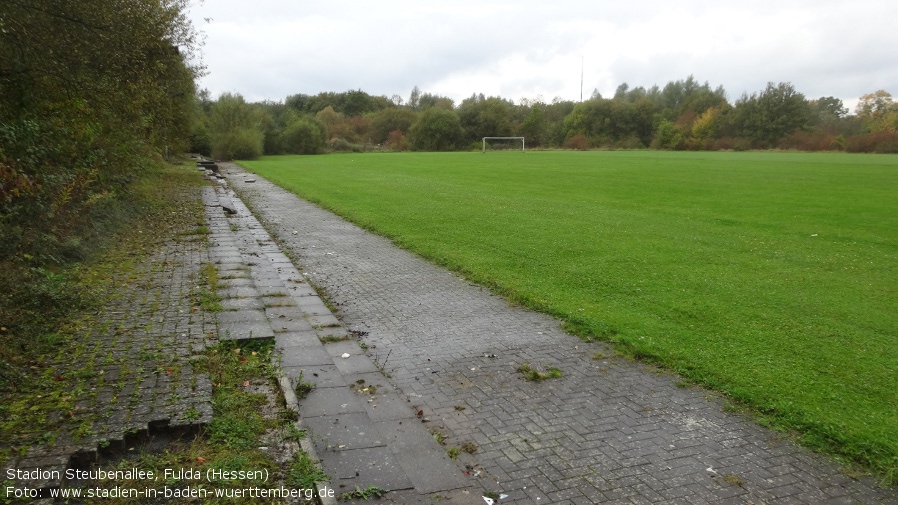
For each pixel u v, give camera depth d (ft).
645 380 20.11
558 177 113.09
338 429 15.67
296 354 21.07
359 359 21.15
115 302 24.98
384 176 115.75
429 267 37.32
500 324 26.03
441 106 386.52
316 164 161.27
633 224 54.49
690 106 329.93
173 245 39.06
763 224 55.67
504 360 21.72
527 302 28.99
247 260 36.40
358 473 13.58
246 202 70.69
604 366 21.29
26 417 14.40
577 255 40.27
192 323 22.67
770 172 124.67
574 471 14.46
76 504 11.59
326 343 22.74
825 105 354.54
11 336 19.16
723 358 21.83
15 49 34.60
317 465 13.52
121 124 48.44
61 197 32.73
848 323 26.55
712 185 95.55
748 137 295.89
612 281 33.24
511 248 42.29
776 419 17.25
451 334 24.61
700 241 46.21
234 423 15.06
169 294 26.78
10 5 32.71
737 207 68.08
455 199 74.13
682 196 79.56
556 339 24.11
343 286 32.42
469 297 30.42
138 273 30.55
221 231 46.32
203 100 196.75
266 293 29.30
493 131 329.31
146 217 49.01
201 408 15.43
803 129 288.71
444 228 51.16
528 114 351.05
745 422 17.20
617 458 15.11
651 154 237.45
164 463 13.10
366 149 290.97
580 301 29.19
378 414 16.71
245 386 17.66
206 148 185.47
